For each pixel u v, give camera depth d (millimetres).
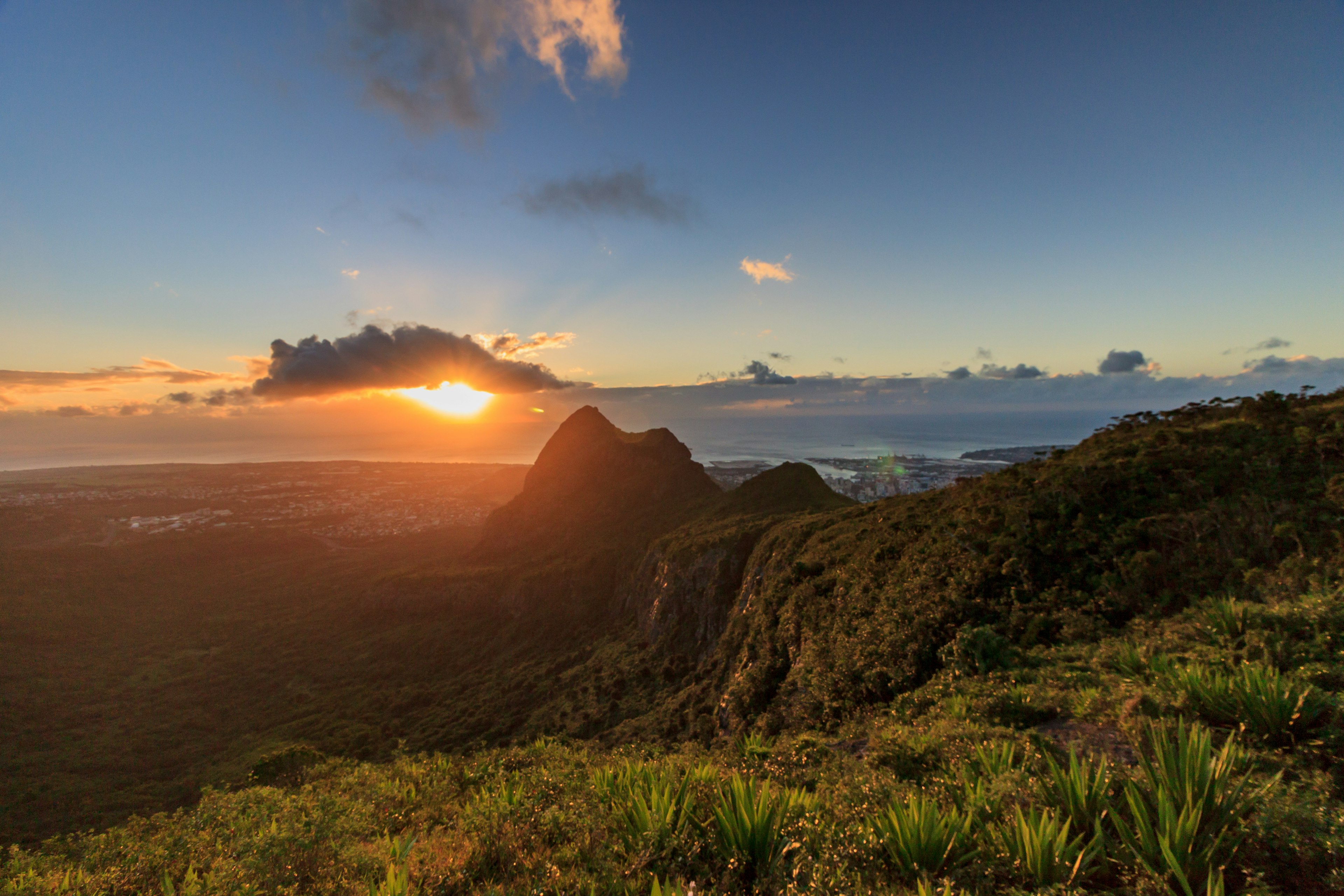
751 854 4695
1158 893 3430
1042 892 3523
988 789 5113
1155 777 4320
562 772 8906
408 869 5723
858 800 5527
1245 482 16250
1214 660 7609
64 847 8711
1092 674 9461
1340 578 10164
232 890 5578
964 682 11242
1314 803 4078
